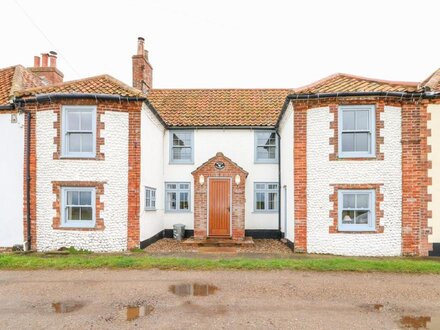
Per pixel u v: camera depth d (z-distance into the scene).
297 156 12.70
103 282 7.91
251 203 17.30
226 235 15.61
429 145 12.08
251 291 7.28
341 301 6.71
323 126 12.44
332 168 12.28
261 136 17.70
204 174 15.76
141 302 6.60
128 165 12.85
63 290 7.32
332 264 9.47
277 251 13.07
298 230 12.56
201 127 17.30
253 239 16.83
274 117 17.70
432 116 12.10
